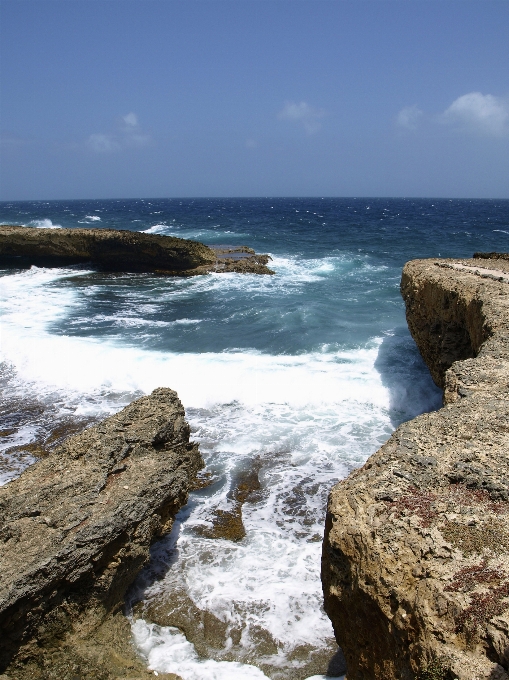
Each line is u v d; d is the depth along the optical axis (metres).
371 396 16.14
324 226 81.00
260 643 8.02
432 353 17.05
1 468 12.45
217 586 9.01
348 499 6.75
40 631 7.39
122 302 29.52
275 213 129.75
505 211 151.25
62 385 17.23
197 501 11.34
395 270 38.78
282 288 32.78
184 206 188.38
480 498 6.46
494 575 5.26
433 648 4.86
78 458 9.30
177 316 25.97
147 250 40.53
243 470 12.47
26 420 14.92
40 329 23.20
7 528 7.79
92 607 7.92
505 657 4.49
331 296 29.98
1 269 43.28
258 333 22.50
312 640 8.03
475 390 9.59
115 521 8.04
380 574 5.68
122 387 17.06
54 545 7.54
